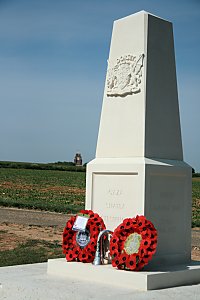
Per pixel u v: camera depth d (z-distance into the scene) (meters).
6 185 52.59
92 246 8.52
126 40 8.97
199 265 8.55
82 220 8.73
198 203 42.69
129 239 8.02
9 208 29.41
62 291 7.35
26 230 19.12
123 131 8.81
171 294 7.31
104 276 7.92
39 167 83.75
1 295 7.16
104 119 9.18
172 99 8.95
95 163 9.04
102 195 8.92
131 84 8.74
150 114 8.59
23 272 8.78
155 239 7.89
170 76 8.95
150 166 8.27
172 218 8.59
